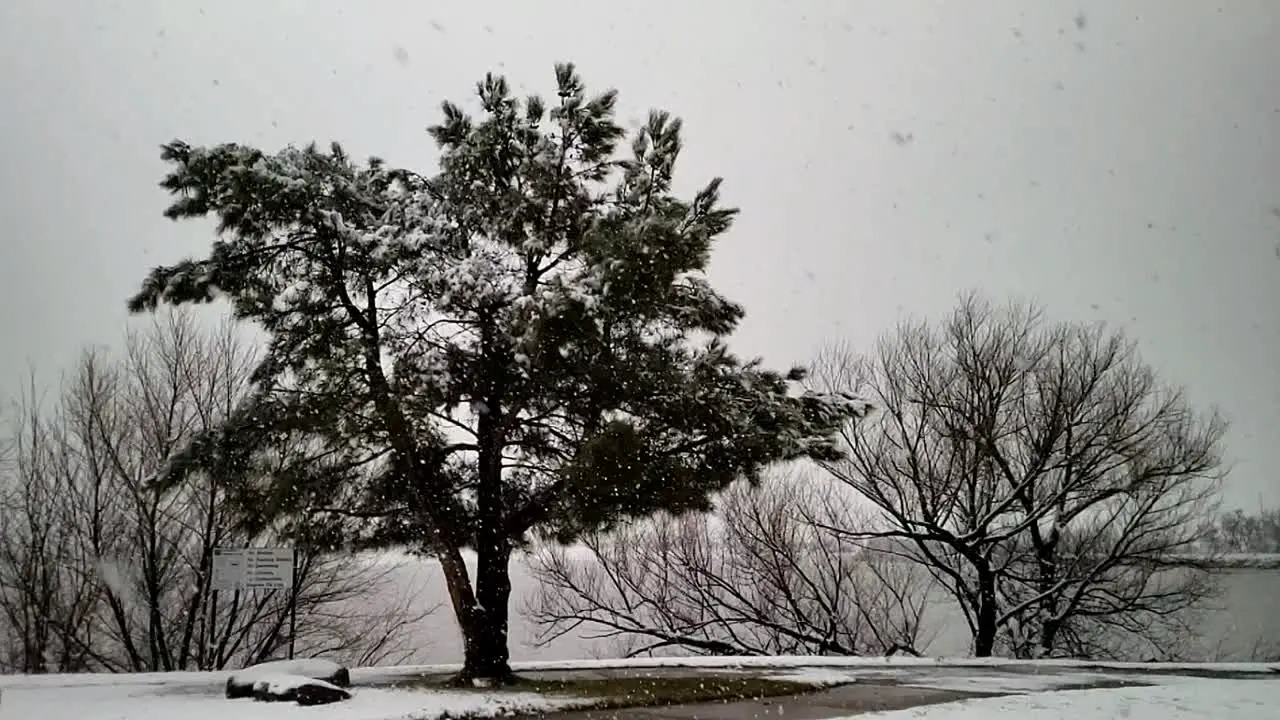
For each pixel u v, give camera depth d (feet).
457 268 39.99
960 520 81.10
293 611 61.72
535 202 43.88
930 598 85.40
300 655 73.67
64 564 67.10
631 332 40.78
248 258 42.42
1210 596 79.25
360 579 74.79
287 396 40.98
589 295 37.47
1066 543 80.53
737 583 84.23
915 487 78.95
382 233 40.78
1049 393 78.28
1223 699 33.63
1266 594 90.12
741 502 83.05
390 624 77.05
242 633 68.28
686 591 83.41
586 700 34.78
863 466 79.41
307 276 42.65
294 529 41.45
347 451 41.11
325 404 39.27
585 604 91.30
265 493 39.78
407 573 77.71
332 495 41.32
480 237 44.60
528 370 39.29
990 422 77.82
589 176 46.65
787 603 84.38
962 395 79.77
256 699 33.14
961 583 77.92
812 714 32.04
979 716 29.55
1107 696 34.78
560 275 39.58
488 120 44.50
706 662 54.65
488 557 42.32
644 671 48.98
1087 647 81.56
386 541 44.65
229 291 41.98
